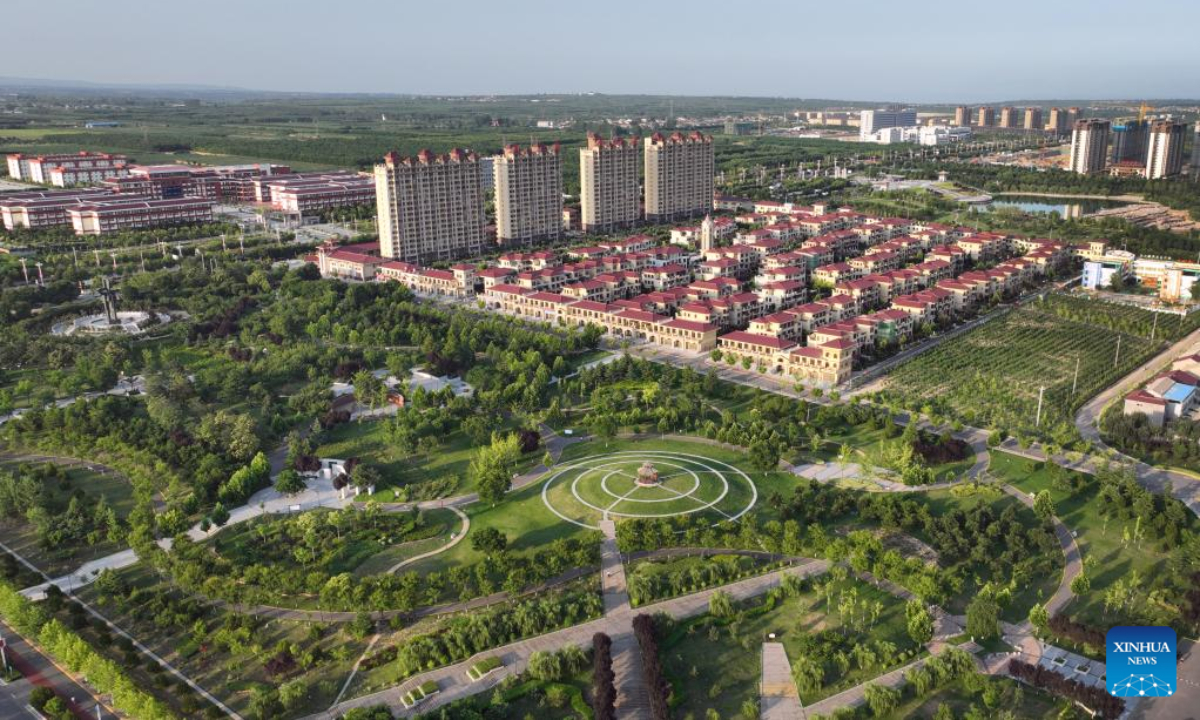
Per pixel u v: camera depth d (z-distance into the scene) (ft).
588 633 633.20
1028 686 573.33
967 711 552.00
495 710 552.82
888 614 651.66
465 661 607.37
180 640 636.48
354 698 572.92
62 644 591.37
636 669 595.88
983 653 605.73
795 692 573.74
